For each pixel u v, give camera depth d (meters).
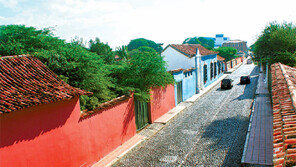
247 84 27.59
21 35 9.80
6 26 9.80
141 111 13.55
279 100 5.56
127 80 13.00
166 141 11.43
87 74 9.97
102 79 10.62
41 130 6.96
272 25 24.36
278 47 22.70
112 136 10.40
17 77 7.66
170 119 15.20
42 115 7.00
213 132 12.09
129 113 11.88
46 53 9.19
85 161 8.70
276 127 4.21
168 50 25.89
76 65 9.55
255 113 14.84
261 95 20.22
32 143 6.69
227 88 25.45
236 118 14.21
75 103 8.29
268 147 9.48
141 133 12.73
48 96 7.07
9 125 6.08
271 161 8.24
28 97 6.71
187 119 15.04
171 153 9.98
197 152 9.85
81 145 8.53
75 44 11.19
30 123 6.63
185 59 24.88
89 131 8.95
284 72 9.65
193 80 23.77
